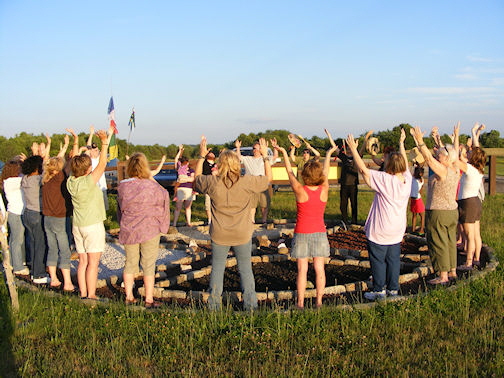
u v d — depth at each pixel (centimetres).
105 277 738
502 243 893
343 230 1080
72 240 907
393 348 467
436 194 657
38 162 705
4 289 629
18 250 748
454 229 668
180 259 820
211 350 465
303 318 521
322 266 569
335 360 441
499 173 3084
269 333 487
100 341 485
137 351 465
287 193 2022
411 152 1024
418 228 1095
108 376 414
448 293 601
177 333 487
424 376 412
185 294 631
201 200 1823
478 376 411
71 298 586
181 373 419
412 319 527
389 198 581
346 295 645
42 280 693
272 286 695
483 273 697
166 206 588
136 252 589
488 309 564
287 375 410
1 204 707
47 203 643
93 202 588
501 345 465
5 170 747
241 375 418
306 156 1089
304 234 563
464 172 718
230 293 625
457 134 681
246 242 555
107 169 1784
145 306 576
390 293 609
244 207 549
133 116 1383
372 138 1036
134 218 573
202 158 579
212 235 552
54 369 424
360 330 504
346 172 1072
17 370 429
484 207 1435
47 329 512
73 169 582
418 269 730
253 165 1012
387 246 596
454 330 507
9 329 505
